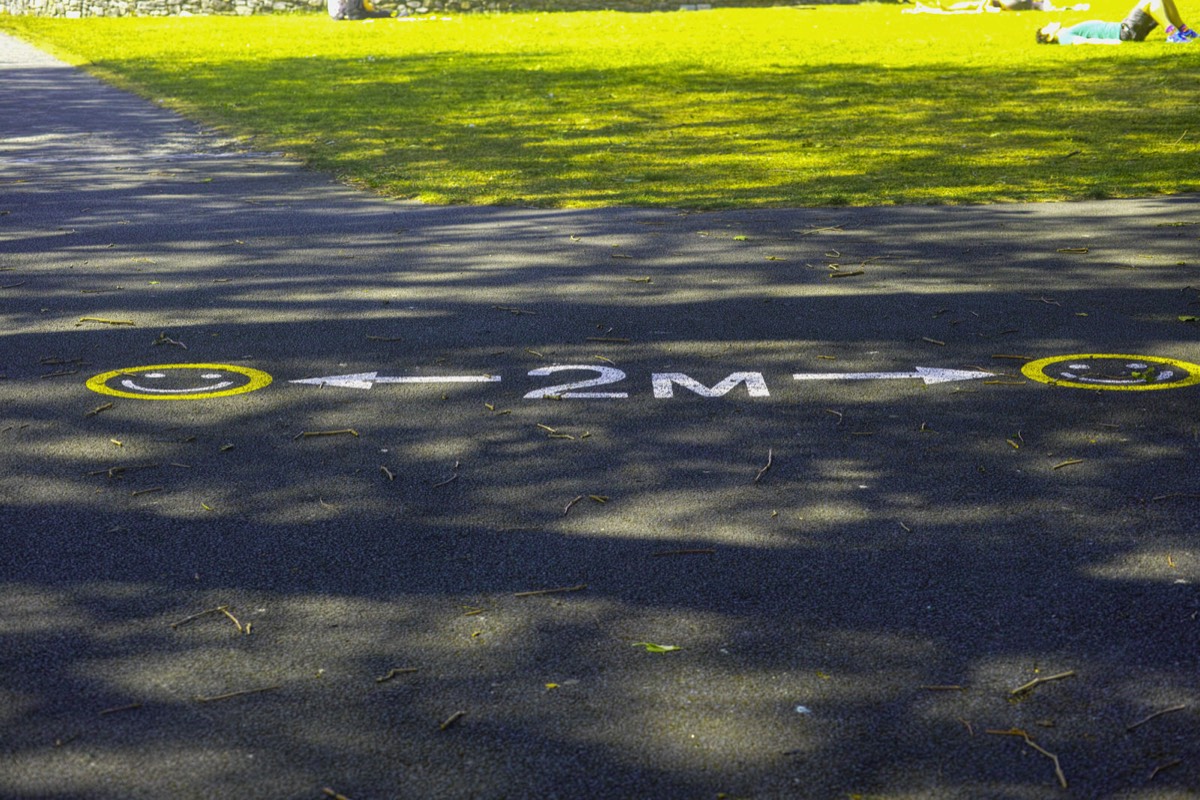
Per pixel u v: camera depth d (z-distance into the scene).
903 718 3.82
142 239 10.73
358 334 7.89
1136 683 3.99
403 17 38.50
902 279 9.23
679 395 6.73
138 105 20.03
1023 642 4.24
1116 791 3.48
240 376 7.07
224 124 17.84
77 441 6.08
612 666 4.11
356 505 5.33
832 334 7.84
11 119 18.47
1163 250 10.07
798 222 11.24
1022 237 10.58
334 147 15.75
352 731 3.77
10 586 4.63
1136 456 5.86
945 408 6.52
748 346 7.60
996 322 8.10
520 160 14.66
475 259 9.91
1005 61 23.84
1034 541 4.98
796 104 18.97
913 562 4.81
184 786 3.51
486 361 7.33
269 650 4.20
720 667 4.10
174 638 4.28
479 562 4.82
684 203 12.14
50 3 39.84
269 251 10.24
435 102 19.80
